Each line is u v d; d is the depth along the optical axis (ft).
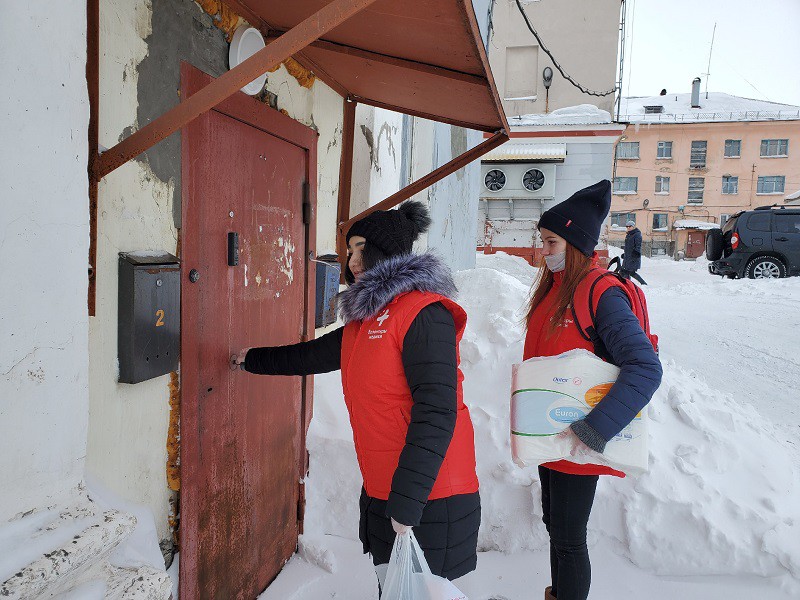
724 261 50.44
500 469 9.63
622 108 130.62
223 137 6.73
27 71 3.28
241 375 7.38
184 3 5.88
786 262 48.26
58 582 3.40
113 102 4.97
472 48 6.35
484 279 12.82
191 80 5.99
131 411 5.51
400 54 7.49
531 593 8.34
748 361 21.99
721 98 133.49
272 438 8.40
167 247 5.85
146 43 5.35
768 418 15.42
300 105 8.90
